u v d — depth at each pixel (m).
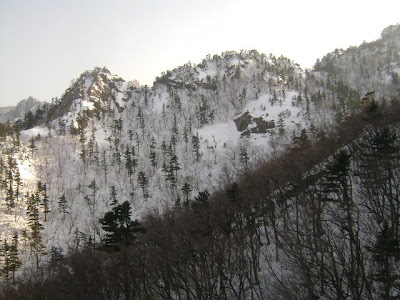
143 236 29.66
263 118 183.00
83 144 176.38
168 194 115.75
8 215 99.69
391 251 15.84
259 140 164.25
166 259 24.38
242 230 29.69
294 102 195.00
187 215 33.19
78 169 151.38
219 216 29.41
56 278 31.45
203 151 171.62
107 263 31.02
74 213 111.69
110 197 120.50
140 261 25.44
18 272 61.88
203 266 23.20
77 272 27.25
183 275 25.72
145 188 128.12
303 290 18.97
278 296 22.84
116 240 25.00
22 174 131.50
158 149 181.00
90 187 127.06
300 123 157.50
